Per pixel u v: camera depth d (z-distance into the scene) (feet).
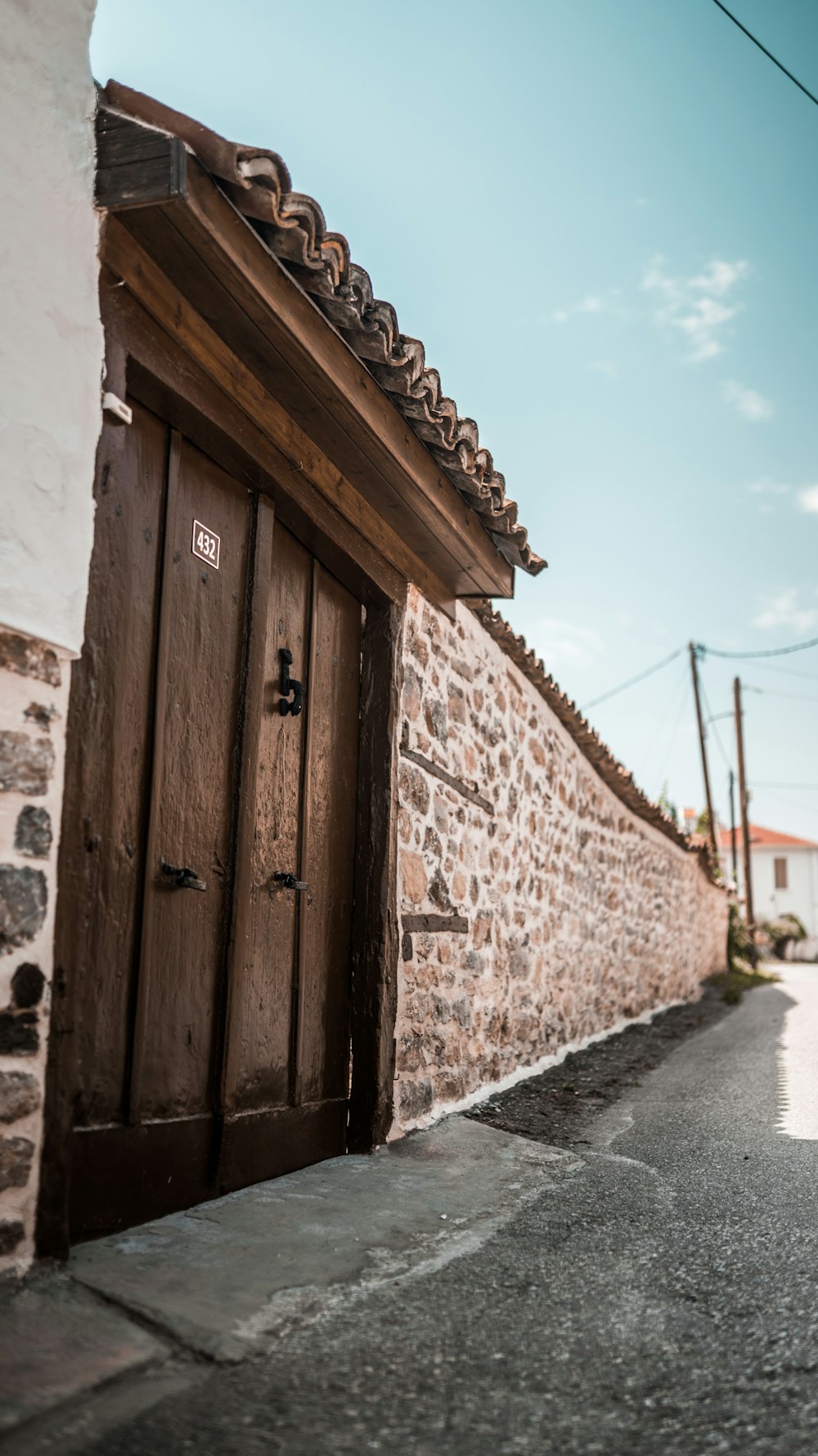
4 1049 7.75
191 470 10.78
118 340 9.02
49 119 8.42
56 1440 6.32
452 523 14.83
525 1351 8.00
